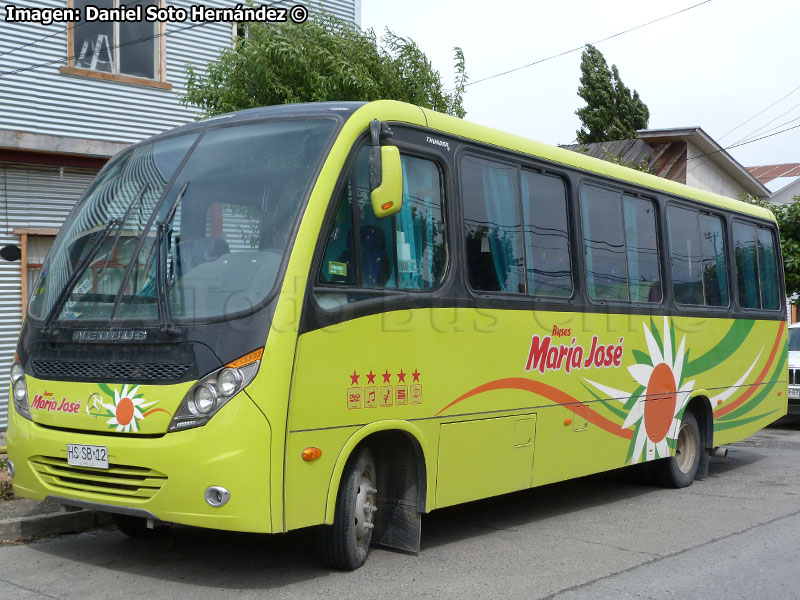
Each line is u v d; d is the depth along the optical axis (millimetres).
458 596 5406
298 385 5148
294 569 5938
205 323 5078
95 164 12953
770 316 11391
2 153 12039
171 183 5840
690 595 5523
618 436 8344
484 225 6785
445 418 6246
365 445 5918
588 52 42531
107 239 5785
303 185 5484
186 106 12406
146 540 6746
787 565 6266
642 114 42094
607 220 8359
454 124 6613
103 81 13055
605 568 6145
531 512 8258
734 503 8750
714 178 30797
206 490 4906
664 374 9109
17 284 12273
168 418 5008
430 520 7836
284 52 11148
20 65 12305
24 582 5586
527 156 7312
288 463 5074
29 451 5562
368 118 5852
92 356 5383
